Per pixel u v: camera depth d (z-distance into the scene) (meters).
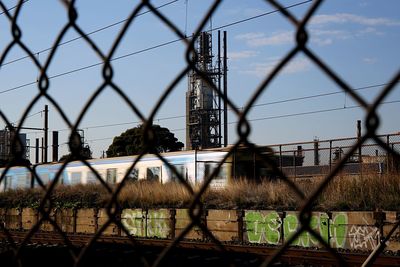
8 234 2.48
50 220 2.25
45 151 43.09
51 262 10.70
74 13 2.07
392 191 14.91
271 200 17.03
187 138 36.78
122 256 12.36
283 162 23.80
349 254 11.55
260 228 15.88
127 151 37.56
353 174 16.59
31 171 2.32
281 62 1.52
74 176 30.50
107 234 20.17
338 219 14.24
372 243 13.47
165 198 19.73
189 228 1.83
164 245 15.38
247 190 18.20
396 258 10.83
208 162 24.30
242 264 11.66
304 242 14.77
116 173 28.78
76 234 19.67
